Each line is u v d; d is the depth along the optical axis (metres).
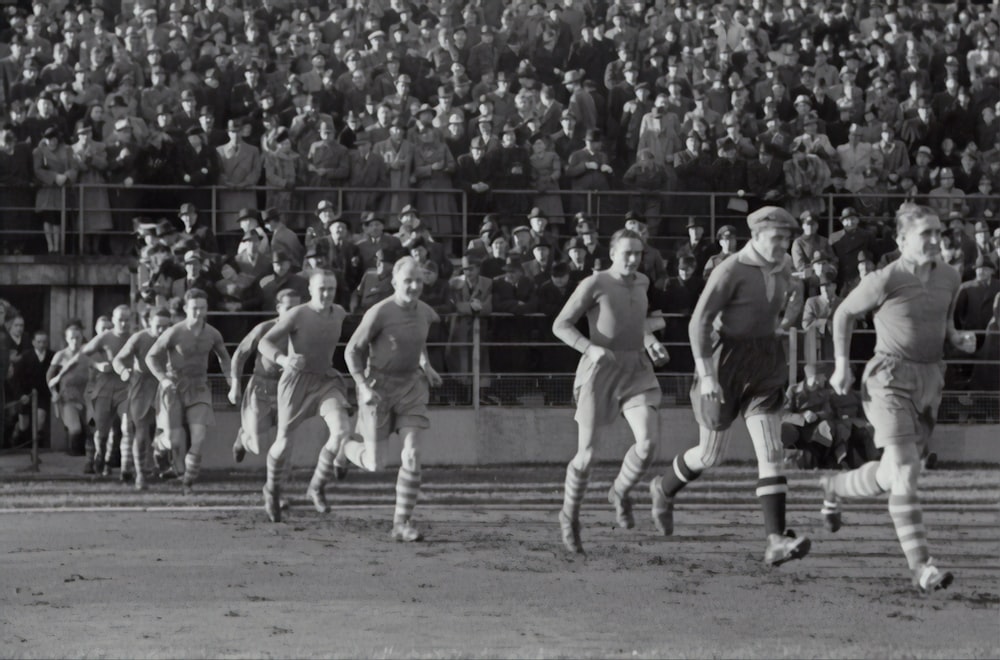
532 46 42.03
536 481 28.58
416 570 16.38
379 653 11.47
